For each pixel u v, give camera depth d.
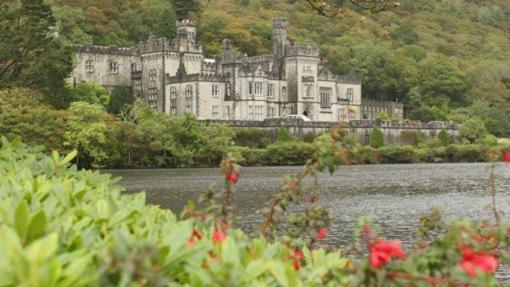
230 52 180.12
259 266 8.66
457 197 68.56
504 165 127.88
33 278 6.69
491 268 8.18
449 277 8.98
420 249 9.70
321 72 184.00
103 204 11.48
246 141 141.75
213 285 7.48
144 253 6.50
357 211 56.47
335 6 22.86
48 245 6.91
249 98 168.88
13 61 115.12
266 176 95.38
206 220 11.41
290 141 139.38
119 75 176.62
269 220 12.24
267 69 179.25
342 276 8.87
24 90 106.69
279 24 181.00
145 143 114.88
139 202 13.23
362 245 31.02
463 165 130.25
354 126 156.50
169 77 169.38
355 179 92.31
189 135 118.69
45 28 116.25
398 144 157.38
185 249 8.40
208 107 164.75
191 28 176.00
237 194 68.44
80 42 199.00
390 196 69.62
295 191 12.21
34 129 100.25
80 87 153.75
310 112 180.38
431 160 144.50
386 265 8.54
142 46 176.38
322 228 13.27
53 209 11.09
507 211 55.97
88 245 8.99
